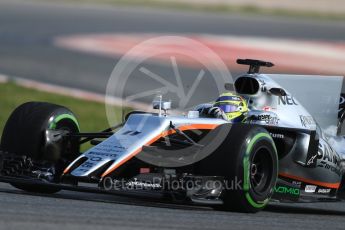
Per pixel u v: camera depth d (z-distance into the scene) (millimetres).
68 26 125438
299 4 183375
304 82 30703
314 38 118312
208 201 24172
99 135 26422
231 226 20703
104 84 74125
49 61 87938
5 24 124312
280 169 27734
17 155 26453
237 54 91312
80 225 18578
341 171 30562
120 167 24219
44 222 18656
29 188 27438
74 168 24328
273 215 25359
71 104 59469
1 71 78375
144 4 176625
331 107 31031
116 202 25031
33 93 62938
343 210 31703
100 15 145625
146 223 19906
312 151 28109
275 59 89000
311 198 28922
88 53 95812
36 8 154125
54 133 26609
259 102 28438
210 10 168875
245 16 158250
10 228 17234
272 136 27547
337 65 87688
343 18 164375
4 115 54000
